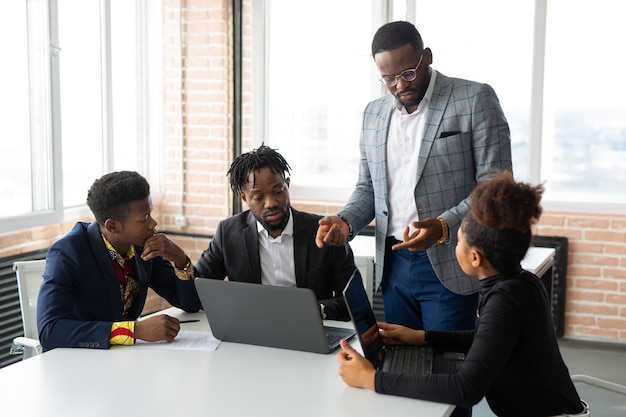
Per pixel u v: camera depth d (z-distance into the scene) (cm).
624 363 434
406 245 231
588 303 465
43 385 195
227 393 190
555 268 463
